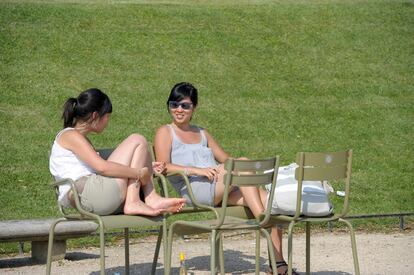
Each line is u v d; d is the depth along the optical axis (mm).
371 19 33938
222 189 12719
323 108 26781
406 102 27734
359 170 22562
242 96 27000
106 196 11445
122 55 28781
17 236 13992
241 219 11867
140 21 31625
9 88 25609
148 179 12000
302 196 11953
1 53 27703
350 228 11930
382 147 24391
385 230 18188
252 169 11195
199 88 27188
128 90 26453
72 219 11531
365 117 26422
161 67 28281
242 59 29562
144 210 11469
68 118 12102
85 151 11648
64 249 15070
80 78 26844
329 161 11562
